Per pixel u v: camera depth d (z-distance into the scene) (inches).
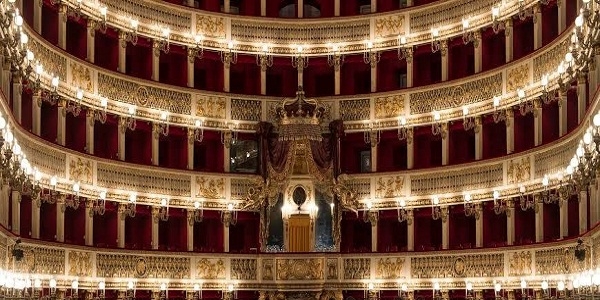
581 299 1654.8
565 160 1903.3
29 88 1870.1
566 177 1818.4
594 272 1518.2
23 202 1920.5
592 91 1640.0
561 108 1923.0
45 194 1946.4
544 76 1909.4
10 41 1178.0
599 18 1117.1
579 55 1427.2
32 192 1615.4
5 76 1552.7
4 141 1103.6
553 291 1931.6
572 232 1962.4
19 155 1267.2
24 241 1755.7
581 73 1695.4
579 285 1562.5
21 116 1859.0
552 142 1952.5
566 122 1925.4
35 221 1897.1
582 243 1660.9
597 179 1595.7
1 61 1456.7
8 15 1149.1
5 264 1588.3
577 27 1299.2
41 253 1849.2
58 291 1932.8
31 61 1481.3
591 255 1673.2
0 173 1325.0
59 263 1929.1
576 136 1811.0
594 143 1214.9
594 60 1544.0
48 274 1878.7
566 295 1856.5
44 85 1910.7
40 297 1849.2
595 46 1199.6
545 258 1953.7
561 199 1925.4
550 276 1932.8
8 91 1562.5
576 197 1963.6
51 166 1951.3
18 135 1740.9
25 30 1768.0
